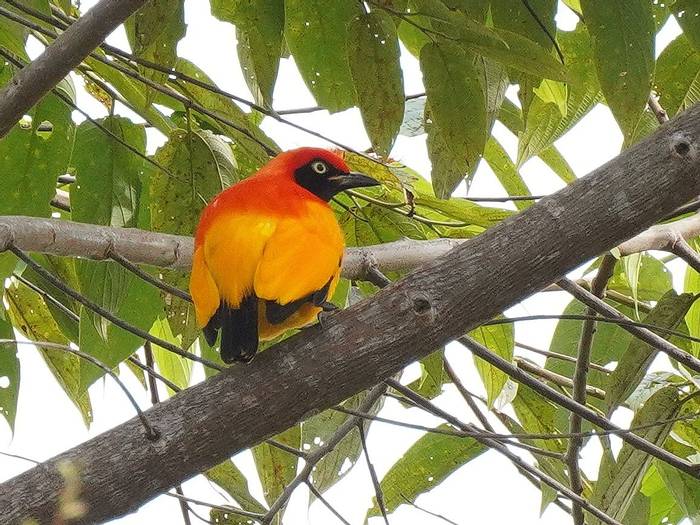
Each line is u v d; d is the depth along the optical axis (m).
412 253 9.92
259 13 9.13
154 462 6.66
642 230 7.14
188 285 10.44
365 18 8.62
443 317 7.00
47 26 9.41
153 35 8.56
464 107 8.72
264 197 7.86
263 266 7.41
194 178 10.45
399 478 12.36
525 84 9.36
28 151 10.04
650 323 10.71
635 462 10.80
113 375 6.58
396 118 8.83
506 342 11.70
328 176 9.52
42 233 7.99
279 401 6.91
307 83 9.87
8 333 10.79
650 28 8.67
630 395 11.55
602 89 8.80
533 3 8.91
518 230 7.09
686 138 7.07
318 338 7.00
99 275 10.14
